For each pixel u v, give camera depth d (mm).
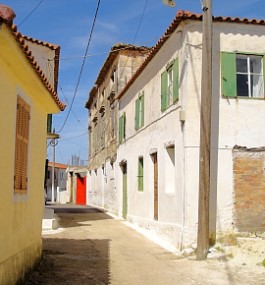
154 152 14898
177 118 12234
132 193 18578
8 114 6590
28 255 8172
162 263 10031
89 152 37000
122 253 11289
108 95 26047
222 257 10242
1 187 6195
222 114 11586
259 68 12078
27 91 7910
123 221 19344
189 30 11703
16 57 6223
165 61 13703
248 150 11617
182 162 11680
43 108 9523
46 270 8875
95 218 21000
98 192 30656
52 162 48438
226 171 11461
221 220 11281
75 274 8695
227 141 11539
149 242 13195
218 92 11641
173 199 12531
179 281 8328
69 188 43750
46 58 16672
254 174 11570
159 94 14398
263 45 12008
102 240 13445
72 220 19656
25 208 7836
